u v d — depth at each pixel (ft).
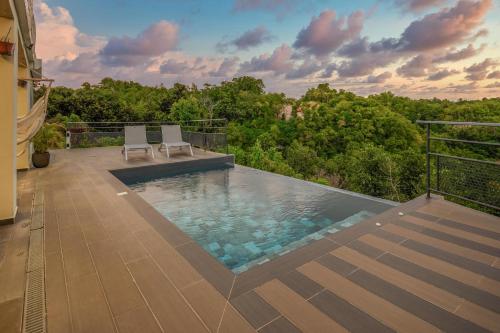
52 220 9.19
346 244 7.10
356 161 45.73
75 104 80.33
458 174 10.00
